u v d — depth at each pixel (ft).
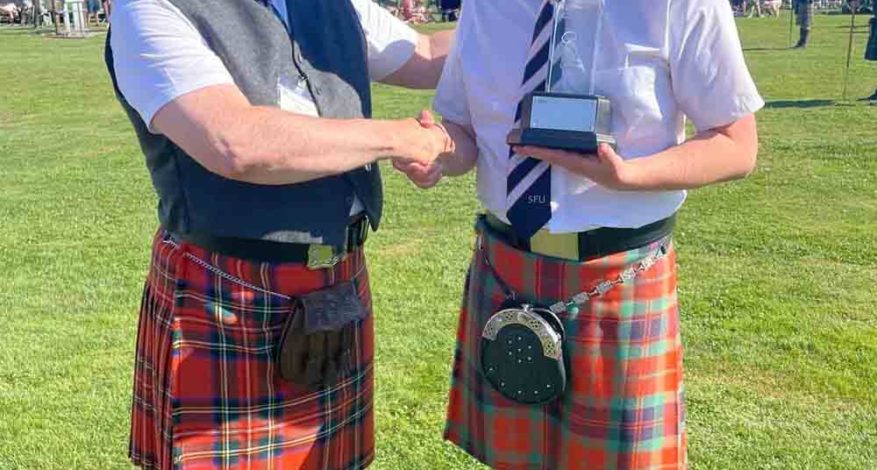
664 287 6.98
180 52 5.93
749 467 10.87
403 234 19.95
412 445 11.51
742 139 6.43
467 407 7.82
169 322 6.86
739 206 21.45
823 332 14.34
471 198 22.95
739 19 104.63
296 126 5.96
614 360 6.91
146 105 6.01
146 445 7.38
